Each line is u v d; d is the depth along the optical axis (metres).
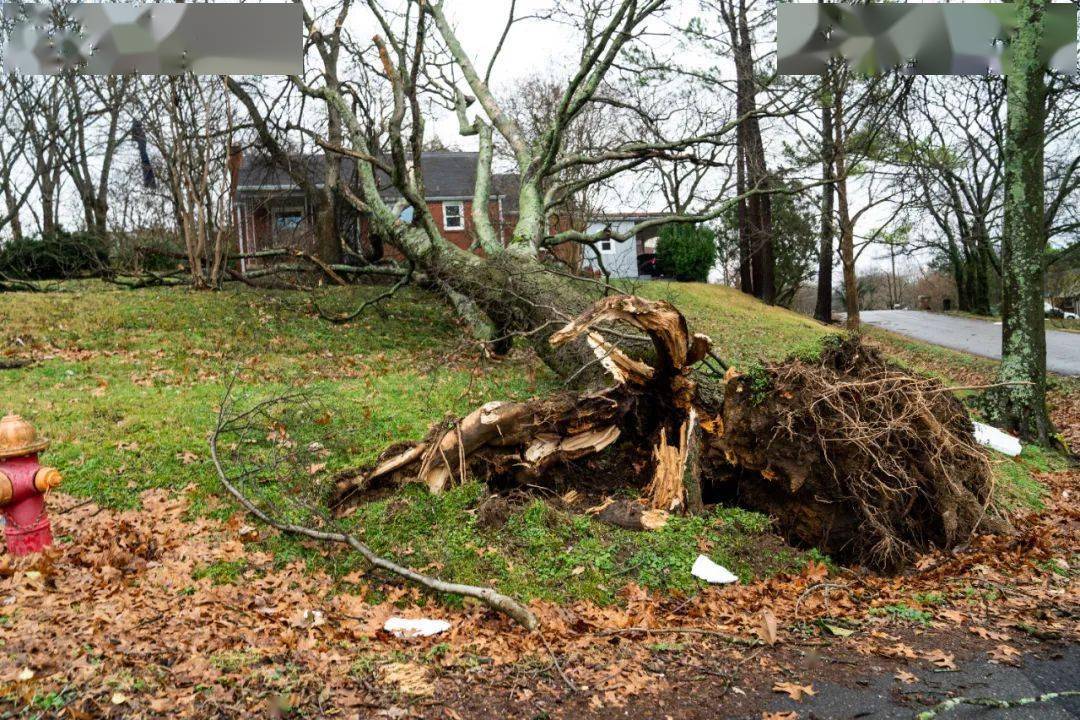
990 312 45.78
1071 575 6.91
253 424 8.97
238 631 4.91
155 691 4.05
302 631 5.06
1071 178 26.45
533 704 4.26
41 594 5.14
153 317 15.78
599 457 8.34
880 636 5.43
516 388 12.21
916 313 45.56
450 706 4.20
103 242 25.48
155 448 8.25
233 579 5.85
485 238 16.44
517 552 6.47
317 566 6.22
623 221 37.09
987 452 8.48
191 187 19.33
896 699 4.45
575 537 6.77
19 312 15.33
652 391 7.90
